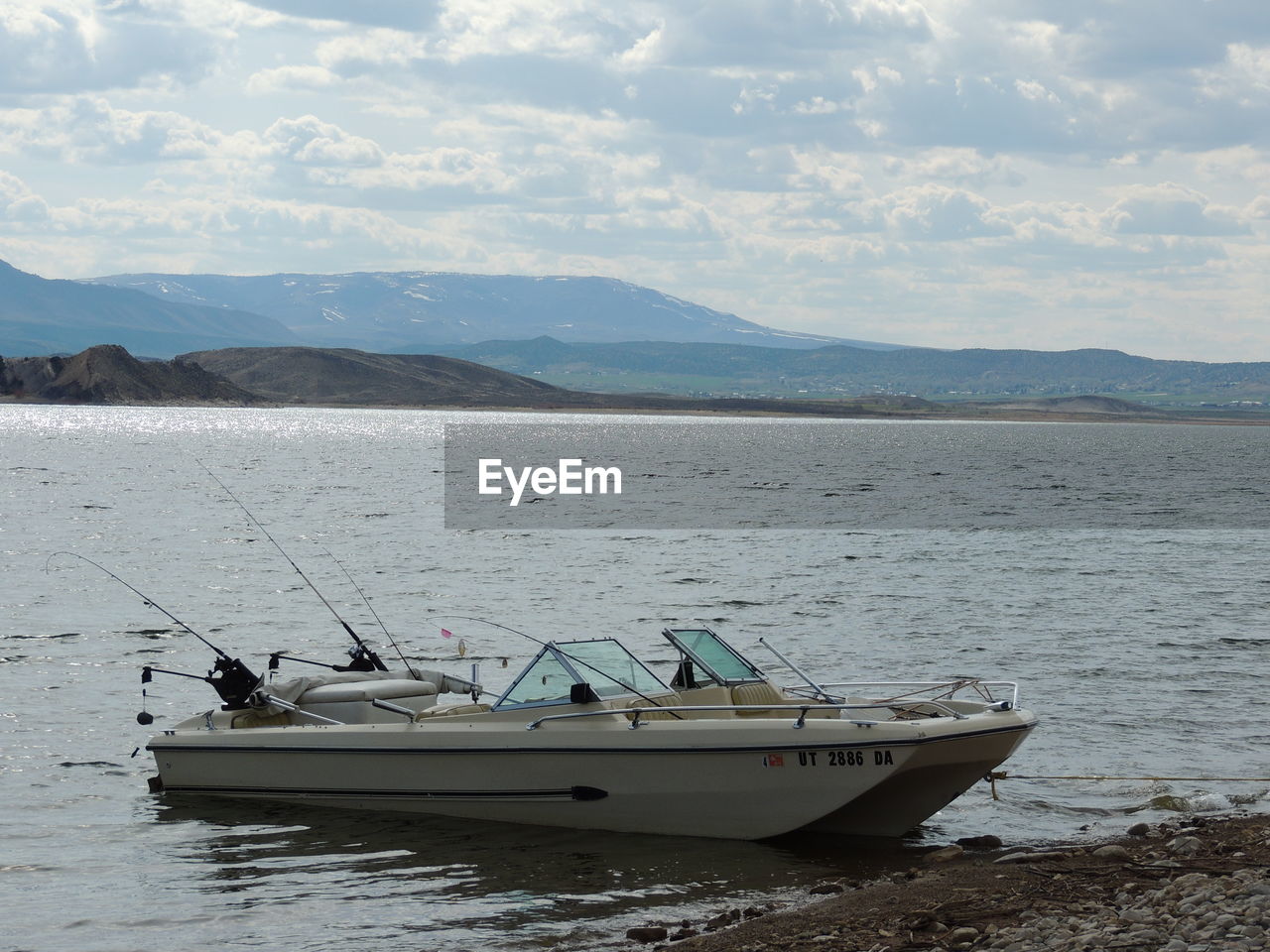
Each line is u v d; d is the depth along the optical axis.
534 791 15.12
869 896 12.48
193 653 25.69
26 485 76.00
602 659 15.75
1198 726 19.75
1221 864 13.12
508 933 12.05
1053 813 15.70
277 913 12.64
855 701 15.66
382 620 30.47
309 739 15.91
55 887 13.42
